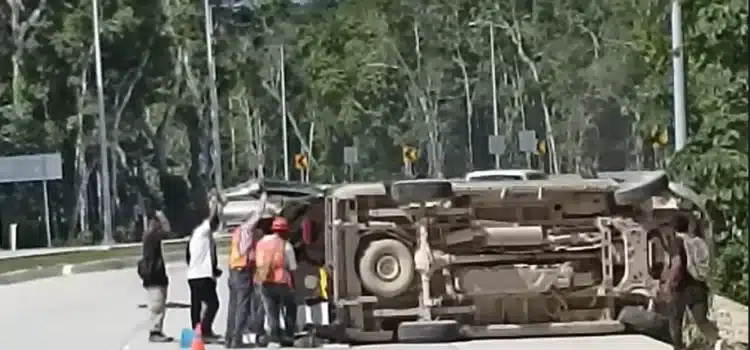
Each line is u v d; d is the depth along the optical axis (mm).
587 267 21047
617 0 69438
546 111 89562
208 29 77438
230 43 95250
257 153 102312
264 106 104000
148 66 77312
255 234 21016
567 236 20984
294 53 103562
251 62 101125
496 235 20812
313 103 102000
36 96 73438
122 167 79500
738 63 16234
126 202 80000
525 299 20984
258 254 20734
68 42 73188
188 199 84312
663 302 20500
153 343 22188
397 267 20953
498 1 92438
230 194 22016
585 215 21078
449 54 95875
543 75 89688
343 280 20938
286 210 21453
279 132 106062
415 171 101312
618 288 20781
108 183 69062
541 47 90812
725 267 19812
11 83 73938
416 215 20938
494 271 20906
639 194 20469
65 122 74938
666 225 20531
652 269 20609
